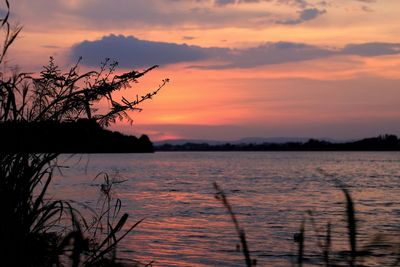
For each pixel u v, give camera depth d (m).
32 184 3.08
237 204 24.55
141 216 18.50
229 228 15.48
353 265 1.30
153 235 13.23
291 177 54.09
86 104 3.17
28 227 2.91
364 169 78.50
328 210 21.73
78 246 2.65
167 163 114.75
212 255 10.95
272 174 61.69
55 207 3.03
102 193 3.58
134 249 10.97
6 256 2.72
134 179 49.78
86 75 3.28
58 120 3.13
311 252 10.38
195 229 15.07
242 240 1.40
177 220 17.55
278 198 28.42
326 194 31.30
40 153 3.07
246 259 1.38
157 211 20.64
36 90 3.28
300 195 30.59
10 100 2.96
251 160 146.88
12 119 3.00
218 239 13.15
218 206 23.05
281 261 10.22
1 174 2.93
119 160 149.38
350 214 1.28
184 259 10.37
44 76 3.25
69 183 32.22
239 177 54.22
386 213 20.91
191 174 61.72
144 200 26.23
